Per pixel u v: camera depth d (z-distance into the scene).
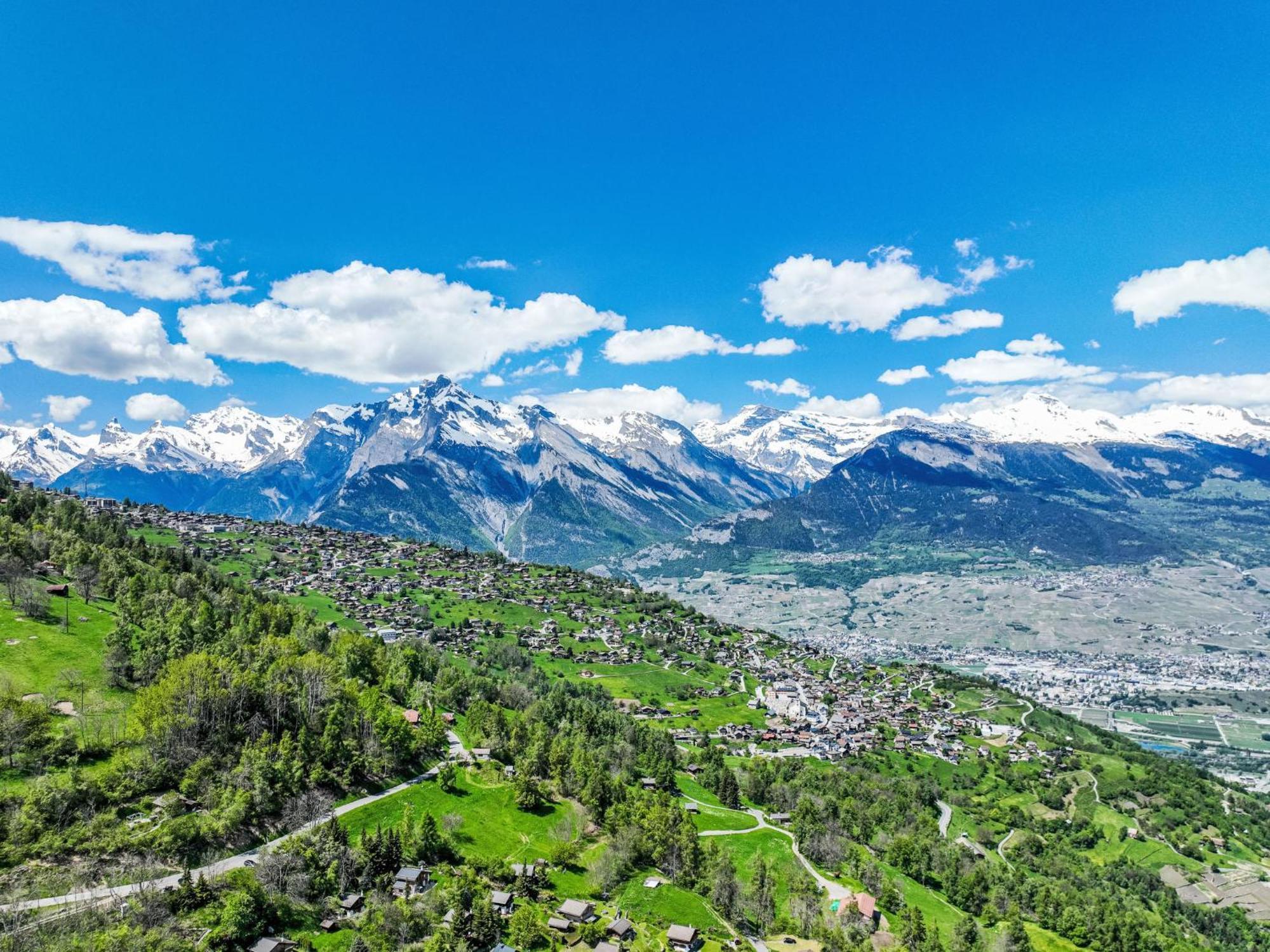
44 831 146.50
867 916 199.50
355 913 152.88
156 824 160.38
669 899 189.88
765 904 193.25
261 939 136.75
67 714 190.75
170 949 125.38
